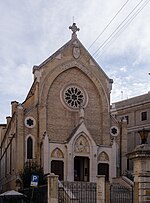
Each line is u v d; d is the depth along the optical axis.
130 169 56.28
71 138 50.06
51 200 30.42
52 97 52.41
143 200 17.92
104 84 55.16
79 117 52.34
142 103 68.25
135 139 68.19
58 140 51.56
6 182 57.19
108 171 51.91
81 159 51.84
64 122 52.44
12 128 55.50
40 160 49.66
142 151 18.17
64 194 35.62
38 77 51.62
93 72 54.75
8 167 57.06
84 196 38.41
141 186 18.06
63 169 49.56
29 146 50.00
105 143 53.59
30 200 36.59
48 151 48.97
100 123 54.31
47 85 52.03
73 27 54.75
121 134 55.25
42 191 33.75
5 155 62.47
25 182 44.69
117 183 48.34
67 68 53.41
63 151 49.97
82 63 54.34
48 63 52.50
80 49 54.59
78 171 51.84
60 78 53.28
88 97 54.28
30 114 50.72
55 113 52.19
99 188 29.44
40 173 44.66
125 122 55.78
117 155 54.09
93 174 50.31
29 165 47.06
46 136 49.25
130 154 19.05
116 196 37.72
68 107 52.97
